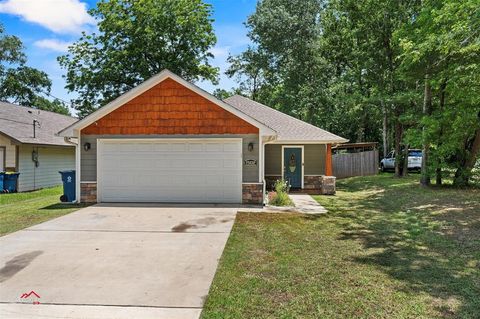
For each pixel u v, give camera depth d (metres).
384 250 5.75
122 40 22.44
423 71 12.71
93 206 10.14
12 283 4.33
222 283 4.30
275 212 9.34
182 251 5.72
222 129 10.48
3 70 36.28
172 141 10.64
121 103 10.56
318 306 3.64
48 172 17.03
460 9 9.36
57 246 6.02
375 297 3.85
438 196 11.28
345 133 30.12
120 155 10.72
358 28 19.94
